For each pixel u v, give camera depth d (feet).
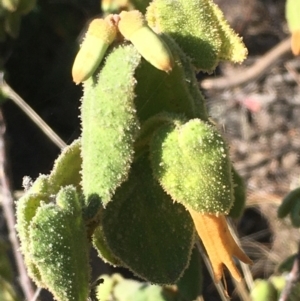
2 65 1.21
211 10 0.39
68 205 0.34
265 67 1.83
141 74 0.36
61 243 0.33
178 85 0.36
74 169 0.38
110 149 0.33
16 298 0.70
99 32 0.33
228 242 0.35
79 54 0.33
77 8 1.49
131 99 0.33
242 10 1.96
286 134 1.75
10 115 1.48
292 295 0.70
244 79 1.83
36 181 0.37
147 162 0.38
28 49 1.45
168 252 0.39
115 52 0.33
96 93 0.33
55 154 1.51
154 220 0.38
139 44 0.33
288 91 1.83
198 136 0.33
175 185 0.34
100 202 0.34
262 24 1.97
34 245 0.33
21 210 0.35
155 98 0.36
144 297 0.65
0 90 0.91
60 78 1.40
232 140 1.75
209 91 1.83
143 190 0.38
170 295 0.64
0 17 0.80
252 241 1.45
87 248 0.35
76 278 0.34
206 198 0.34
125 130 0.33
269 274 1.38
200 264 0.55
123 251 0.38
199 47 0.38
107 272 0.97
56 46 1.47
